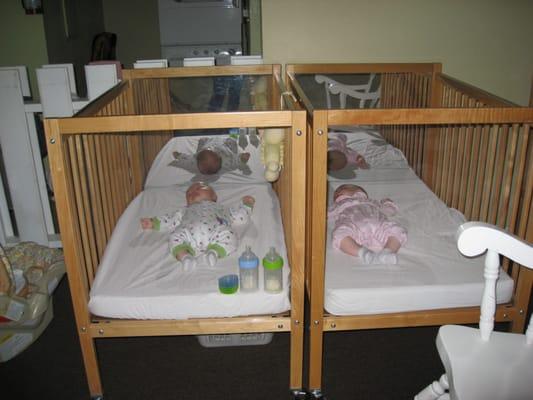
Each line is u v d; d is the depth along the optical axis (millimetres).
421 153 2625
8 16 3025
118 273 1707
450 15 2691
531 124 1471
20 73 2580
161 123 1374
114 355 1950
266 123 1394
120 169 2188
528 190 1562
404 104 2773
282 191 2096
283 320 1603
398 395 1723
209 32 4051
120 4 5039
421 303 1598
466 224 1125
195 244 1823
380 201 2234
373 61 2764
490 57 2777
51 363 1911
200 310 1582
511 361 1145
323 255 1525
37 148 2594
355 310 1592
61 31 3582
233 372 1851
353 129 2766
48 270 2102
